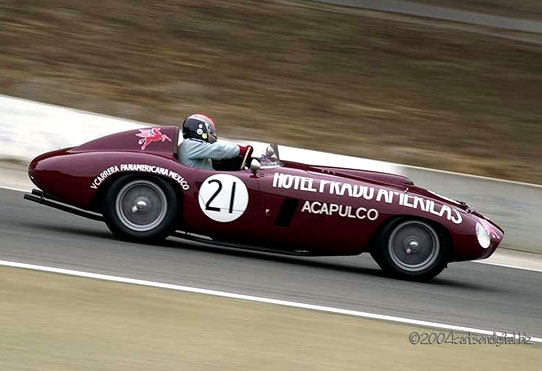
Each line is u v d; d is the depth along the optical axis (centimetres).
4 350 962
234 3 5366
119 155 1673
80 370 928
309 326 1224
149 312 1195
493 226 1744
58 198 1684
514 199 2481
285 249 1714
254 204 1658
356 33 5241
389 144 3600
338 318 1293
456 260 1698
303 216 1662
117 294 1269
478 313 1488
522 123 4194
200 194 1653
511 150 3775
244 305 1299
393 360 1098
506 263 2181
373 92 4331
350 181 1698
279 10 5412
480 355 1175
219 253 1741
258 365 1012
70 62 4006
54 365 934
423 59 4981
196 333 1120
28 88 3603
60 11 4653
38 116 2694
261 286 1458
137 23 4712
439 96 4425
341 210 1662
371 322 1295
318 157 2588
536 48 5622
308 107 3966
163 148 1705
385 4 6353
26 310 1130
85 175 1656
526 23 6606
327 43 4962
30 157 2673
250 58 4522
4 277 1281
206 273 1500
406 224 1678
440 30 5691
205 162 1720
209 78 4141
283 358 1053
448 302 1545
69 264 1420
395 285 1639
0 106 2694
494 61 5162
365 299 1468
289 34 4991
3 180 2416
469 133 3931
